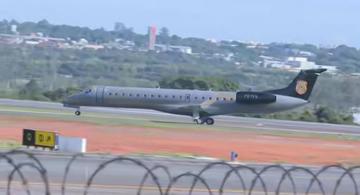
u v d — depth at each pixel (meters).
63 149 149.50
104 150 164.50
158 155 156.88
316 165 158.38
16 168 79.19
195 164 133.88
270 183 113.56
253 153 182.50
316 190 108.81
